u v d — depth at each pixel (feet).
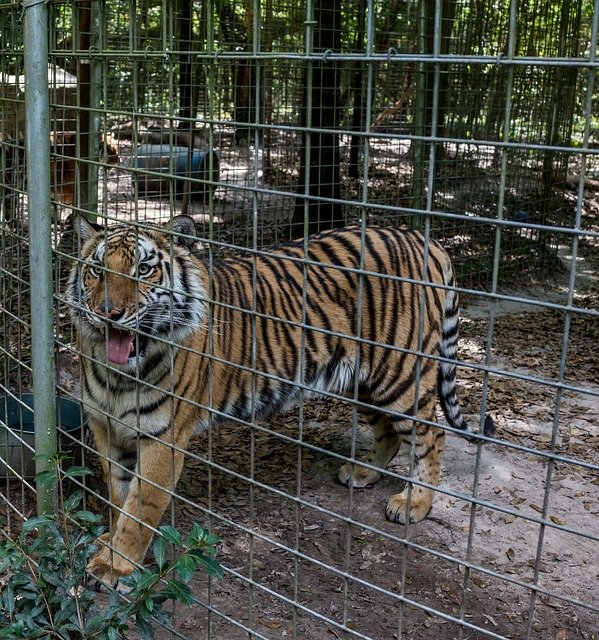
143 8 23.07
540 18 28.55
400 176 29.17
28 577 8.75
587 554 12.74
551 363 21.62
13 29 10.84
